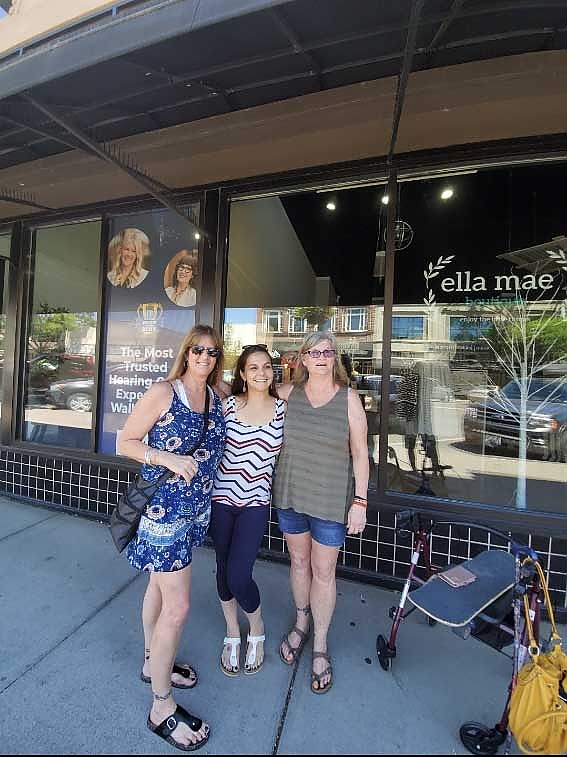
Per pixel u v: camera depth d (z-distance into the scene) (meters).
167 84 2.57
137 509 1.77
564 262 3.37
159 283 4.16
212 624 2.54
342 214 4.00
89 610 2.65
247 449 2.04
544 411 3.36
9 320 4.81
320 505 2.05
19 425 4.75
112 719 1.83
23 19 2.81
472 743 1.71
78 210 4.44
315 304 4.26
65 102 2.73
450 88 2.65
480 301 3.53
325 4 1.91
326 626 2.14
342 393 2.12
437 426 3.47
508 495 3.18
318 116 2.94
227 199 3.79
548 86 2.52
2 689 1.99
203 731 1.75
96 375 4.33
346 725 1.84
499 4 1.97
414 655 2.31
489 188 3.48
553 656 1.75
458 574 2.07
